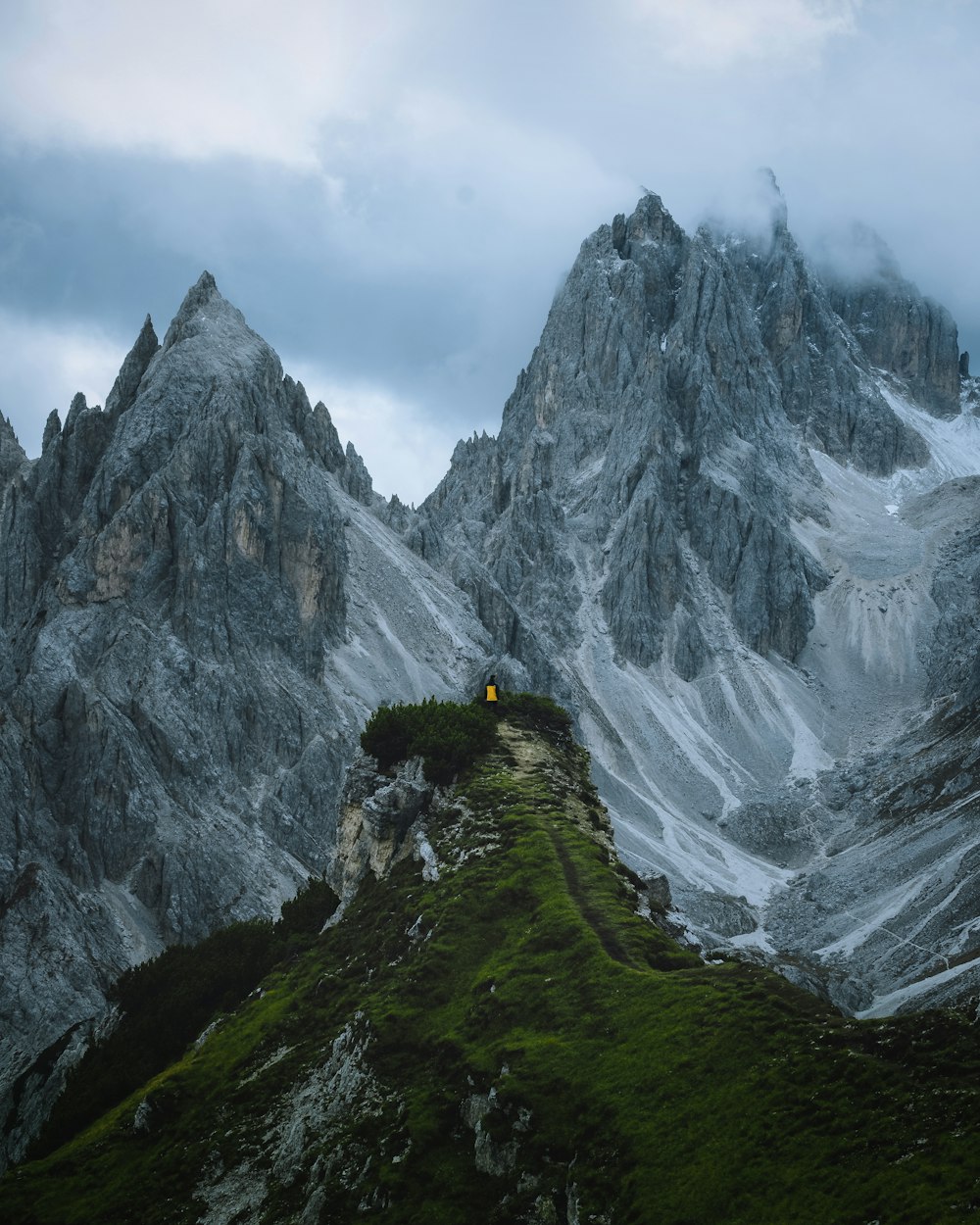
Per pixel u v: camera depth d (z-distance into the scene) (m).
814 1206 56.03
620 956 82.94
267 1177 81.25
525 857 98.00
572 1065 72.50
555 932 86.94
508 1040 77.88
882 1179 55.25
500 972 85.00
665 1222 59.47
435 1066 79.94
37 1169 92.19
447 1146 73.69
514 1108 71.88
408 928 96.75
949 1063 59.66
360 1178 74.69
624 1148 65.06
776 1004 69.75
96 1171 89.94
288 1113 85.62
